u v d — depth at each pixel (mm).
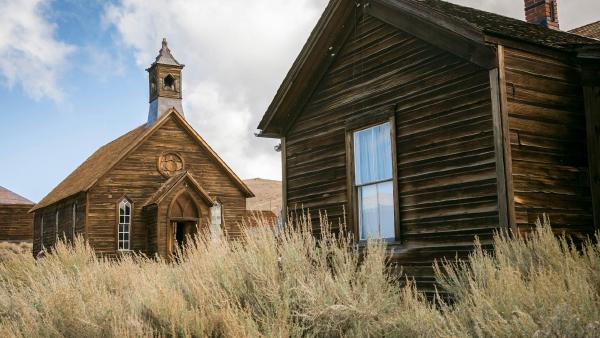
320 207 11500
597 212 8805
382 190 10195
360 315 6199
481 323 5250
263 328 6129
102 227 30484
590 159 8930
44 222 38562
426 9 8984
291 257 7133
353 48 11094
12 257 13078
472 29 8133
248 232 8133
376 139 10367
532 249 7129
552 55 8867
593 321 4918
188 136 33812
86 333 6801
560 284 5707
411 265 9336
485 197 8219
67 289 7715
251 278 7031
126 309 7230
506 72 8227
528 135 8289
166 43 37938
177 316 6359
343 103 11180
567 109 8891
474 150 8453
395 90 10016
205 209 31234
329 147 11438
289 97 12148
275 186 112750
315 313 6121
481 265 6727
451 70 8969
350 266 6969
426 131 9312
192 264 8250
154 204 30359
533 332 4969
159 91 36594
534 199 8133
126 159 31797
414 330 6004
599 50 8758
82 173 36969
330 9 10859
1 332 7086
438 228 8922
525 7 15344
